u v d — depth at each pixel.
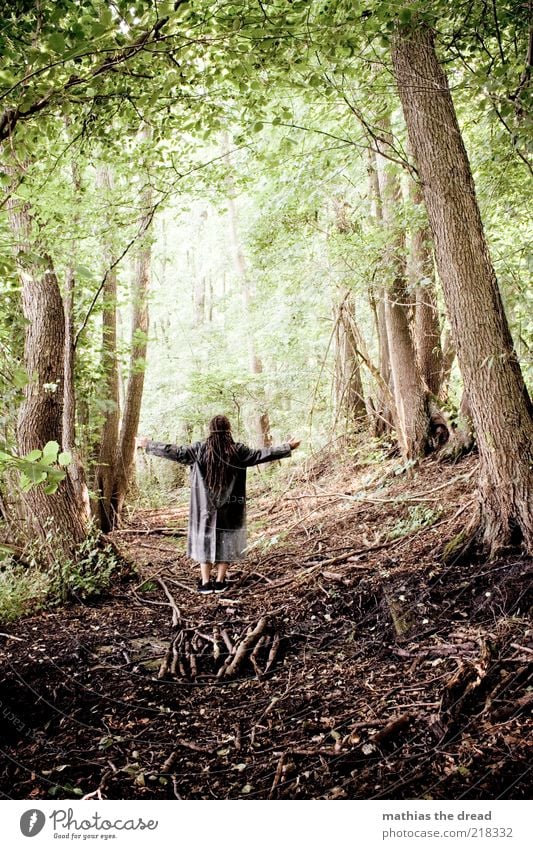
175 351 17.14
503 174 4.84
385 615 3.92
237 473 4.98
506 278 4.17
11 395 2.61
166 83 3.40
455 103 5.26
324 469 9.91
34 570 5.26
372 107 5.89
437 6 3.68
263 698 3.17
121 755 2.65
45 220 4.46
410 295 8.07
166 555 7.16
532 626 3.14
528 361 4.11
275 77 3.60
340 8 3.56
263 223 7.62
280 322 11.24
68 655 3.72
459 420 7.59
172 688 3.32
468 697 2.70
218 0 3.17
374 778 2.33
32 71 2.31
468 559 4.12
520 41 4.31
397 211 6.91
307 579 4.99
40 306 5.27
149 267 9.61
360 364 9.55
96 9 2.75
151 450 4.99
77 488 6.70
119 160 5.13
